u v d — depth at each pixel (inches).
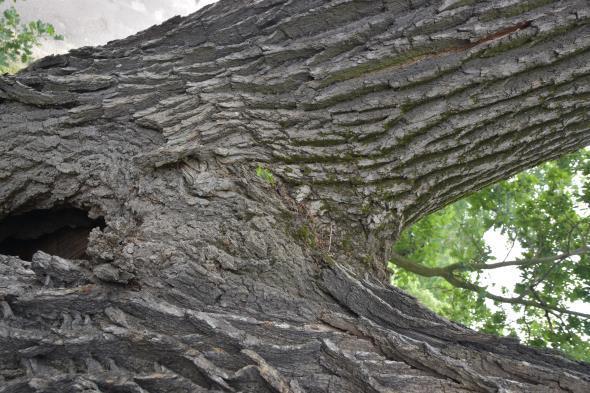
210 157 109.3
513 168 122.7
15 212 124.6
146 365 79.2
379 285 101.1
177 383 76.4
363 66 106.4
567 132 112.9
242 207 100.7
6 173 116.6
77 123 120.5
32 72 134.0
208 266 93.7
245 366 78.7
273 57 113.0
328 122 109.1
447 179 114.5
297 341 85.4
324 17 111.6
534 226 282.7
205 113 112.7
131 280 90.9
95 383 73.1
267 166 109.7
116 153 117.0
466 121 105.0
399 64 106.5
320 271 97.3
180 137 109.7
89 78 123.9
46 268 85.8
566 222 274.7
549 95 102.6
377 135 107.5
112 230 98.4
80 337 77.1
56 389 71.2
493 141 108.9
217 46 121.1
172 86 118.6
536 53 98.8
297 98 110.6
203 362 78.0
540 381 80.2
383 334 86.4
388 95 106.3
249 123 112.1
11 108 123.9
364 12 110.4
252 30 119.6
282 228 101.3
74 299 83.6
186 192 104.2
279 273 96.2
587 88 102.3
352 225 108.7
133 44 134.6
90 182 116.3
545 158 125.9
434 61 104.3
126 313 85.4
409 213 118.8
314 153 109.1
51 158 117.9
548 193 280.2
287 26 113.0
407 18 106.3
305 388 80.0
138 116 116.6
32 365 75.1
